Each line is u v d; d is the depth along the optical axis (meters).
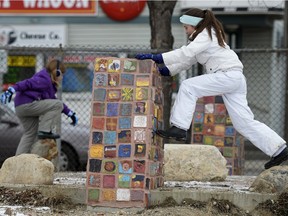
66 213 8.36
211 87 8.78
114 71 8.48
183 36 21.92
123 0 22.58
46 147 12.07
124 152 8.41
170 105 13.72
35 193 8.84
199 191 8.59
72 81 18.28
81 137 14.49
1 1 22.86
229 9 21.48
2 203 8.77
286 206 8.36
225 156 12.43
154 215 8.12
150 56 8.53
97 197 8.45
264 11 21.52
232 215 8.35
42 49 13.38
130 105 8.43
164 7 13.83
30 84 11.98
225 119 12.41
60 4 22.89
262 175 8.88
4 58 16.48
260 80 20.55
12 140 14.23
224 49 8.88
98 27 22.84
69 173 12.06
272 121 19.50
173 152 10.88
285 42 17.02
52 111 12.09
